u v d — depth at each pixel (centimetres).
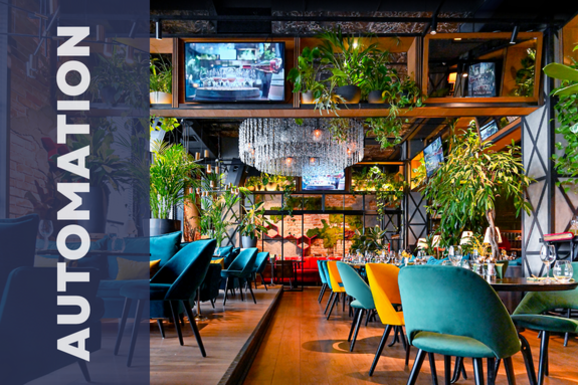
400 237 1360
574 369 362
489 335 201
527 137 652
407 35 605
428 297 211
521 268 664
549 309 327
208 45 610
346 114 639
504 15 590
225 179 1298
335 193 1400
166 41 617
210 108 611
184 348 373
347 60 612
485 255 339
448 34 596
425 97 602
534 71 604
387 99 616
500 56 612
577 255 501
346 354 421
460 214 714
